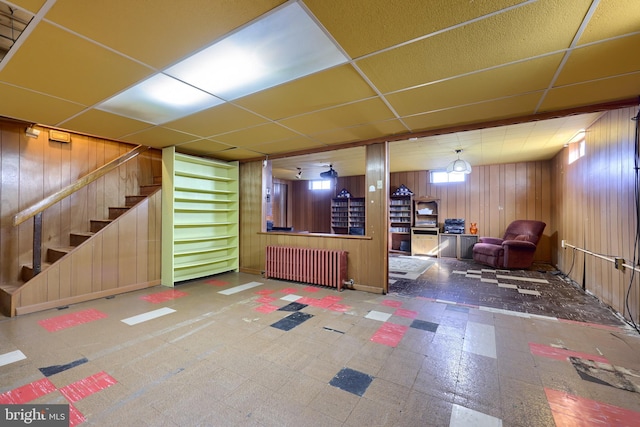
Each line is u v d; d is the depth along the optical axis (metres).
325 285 4.63
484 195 7.81
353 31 1.74
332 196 10.56
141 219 4.45
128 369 2.14
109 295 4.02
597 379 2.05
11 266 3.83
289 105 2.92
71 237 4.39
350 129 3.76
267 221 6.21
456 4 1.50
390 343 2.61
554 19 1.61
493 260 6.34
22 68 2.15
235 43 1.86
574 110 3.00
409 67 2.17
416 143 5.40
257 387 1.94
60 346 2.49
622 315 3.24
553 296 4.12
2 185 3.79
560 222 6.04
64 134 4.34
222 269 5.54
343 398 1.83
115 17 1.60
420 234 8.15
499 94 2.64
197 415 1.67
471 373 2.13
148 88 2.52
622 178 3.24
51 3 1.48
